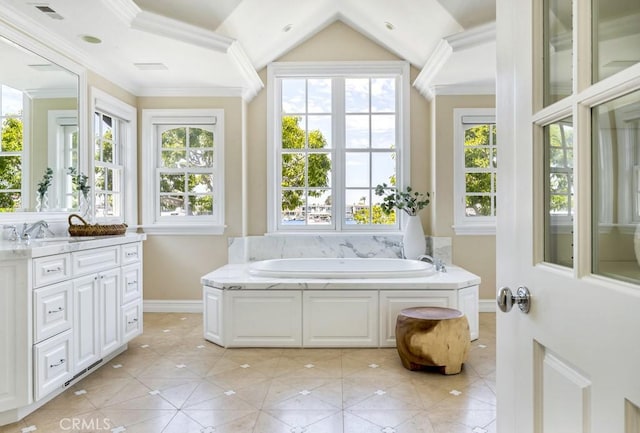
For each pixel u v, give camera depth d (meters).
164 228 4.29
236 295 3.15
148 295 4.34
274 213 4.56
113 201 3.97
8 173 2.64
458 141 4.26
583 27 0.71
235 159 4.32
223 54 3.37
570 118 0.76
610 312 0.64
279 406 2.19
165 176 4.40
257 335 3.15
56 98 3.07
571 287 0.74
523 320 0.93
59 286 2.27
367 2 3.74
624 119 0.64
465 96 4.23
